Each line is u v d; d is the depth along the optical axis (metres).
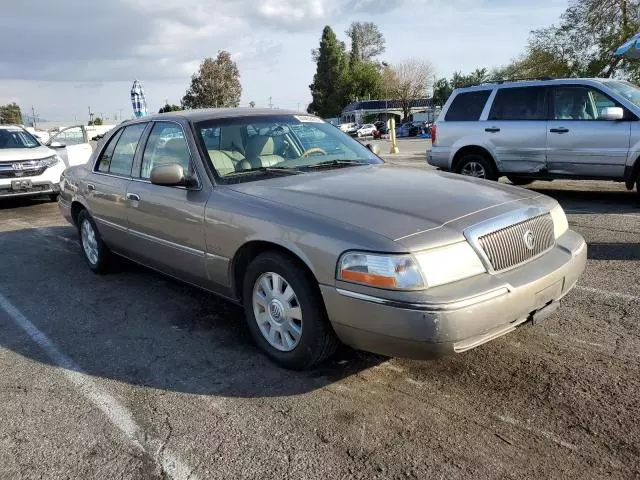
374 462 2.62
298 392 3.27
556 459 2.58
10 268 6.25
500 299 2.89
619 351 3.58
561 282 3.31
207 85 64.50
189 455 2.73
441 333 2.74
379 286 2.83
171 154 4.40
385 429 2.87
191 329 4.27
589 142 8.20
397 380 3.35
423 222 3.04
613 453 2.60
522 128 8.84
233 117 4.52
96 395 3.34
